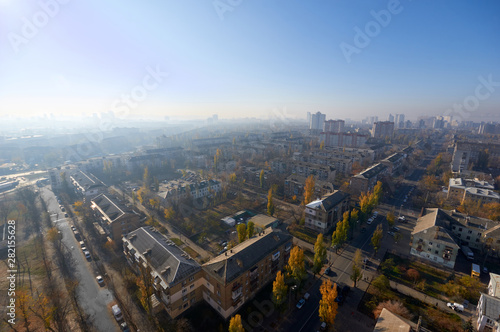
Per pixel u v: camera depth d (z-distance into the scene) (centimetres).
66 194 17062
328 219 11969
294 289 7544
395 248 10638
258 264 7788
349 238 11338
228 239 11462
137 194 16050
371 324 6931
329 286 6512
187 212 14350
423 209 13638
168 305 7000
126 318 7194
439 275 8869
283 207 15050
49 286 8412
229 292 6906
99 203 13012
